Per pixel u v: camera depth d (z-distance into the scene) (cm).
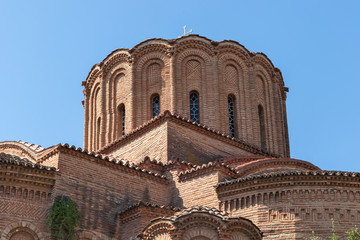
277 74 3759
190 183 2650
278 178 2395
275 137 3550
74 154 2470
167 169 2773
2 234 2186
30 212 2273
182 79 3331
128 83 3403
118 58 3516
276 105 3644
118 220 2512
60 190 2362
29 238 2248
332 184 2375
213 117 3250
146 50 3428
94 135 3544
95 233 2408
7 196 2248
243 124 3359
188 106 3281
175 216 2173
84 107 3700
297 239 2298
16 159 2367
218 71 3375
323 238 2294
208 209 2181
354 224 2325
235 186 2478
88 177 2481
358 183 2380
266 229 2353
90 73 3694
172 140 2916
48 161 2473
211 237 2095
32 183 2312
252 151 3294
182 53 3384
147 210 2450
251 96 3456
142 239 2206
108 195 2519
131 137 3136
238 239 2144
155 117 2994
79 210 2394
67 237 2288
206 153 3038
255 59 3569
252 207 2416
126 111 3356
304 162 2942
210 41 3428
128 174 2627
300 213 2342
